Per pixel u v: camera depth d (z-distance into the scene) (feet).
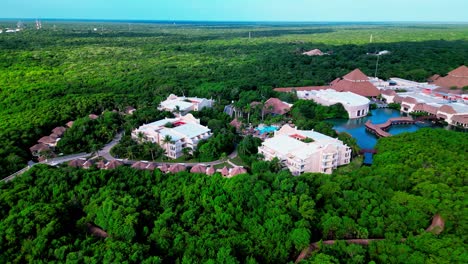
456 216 288.92
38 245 264.93
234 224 310.65
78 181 368.68
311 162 458.09
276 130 593.42
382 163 426.51
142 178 384.88
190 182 375.45
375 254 265.54
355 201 332.80
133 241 286.87
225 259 256.73
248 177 368.89
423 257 250.37
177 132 530.27
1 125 548.31
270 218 315.17
